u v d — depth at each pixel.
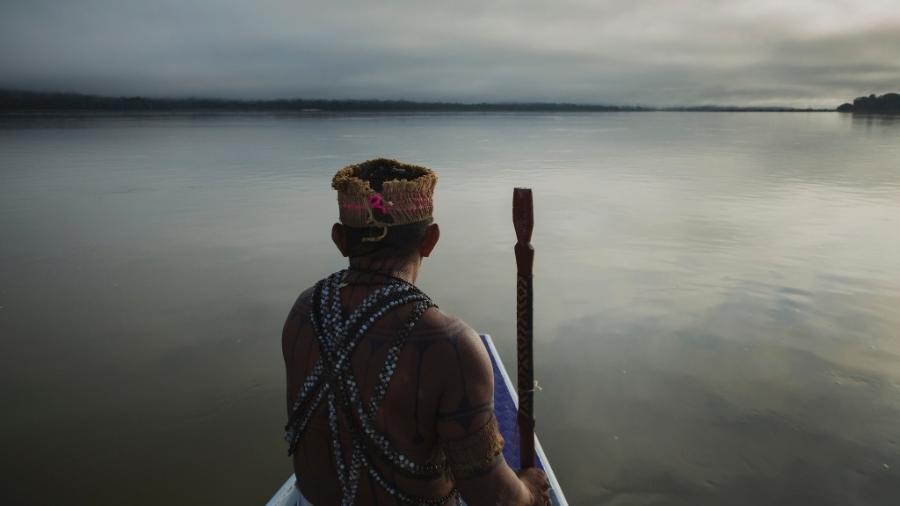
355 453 1.17
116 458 3.46
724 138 36.28
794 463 3.32
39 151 22.56
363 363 1.15
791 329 5.02
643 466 3.31
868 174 15.54
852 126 58.34
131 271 6.88
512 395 2.85
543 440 3.54
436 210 10.77
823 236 8.25
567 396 4.01
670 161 20.06
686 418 3.74
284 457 3.47
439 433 1.15
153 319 5.41
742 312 5.41
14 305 5.75
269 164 18.81
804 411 3.79
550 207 10.87
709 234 8.45
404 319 1.14
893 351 4.57
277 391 4.14
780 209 10.42
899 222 9.15
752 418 3.73
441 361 1.12
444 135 39.41
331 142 30.83
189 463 3.41
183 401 4.02
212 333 5.09
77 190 13.06
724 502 3.04
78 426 3.76
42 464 3.40
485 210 10.71
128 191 12.93
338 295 1.22
